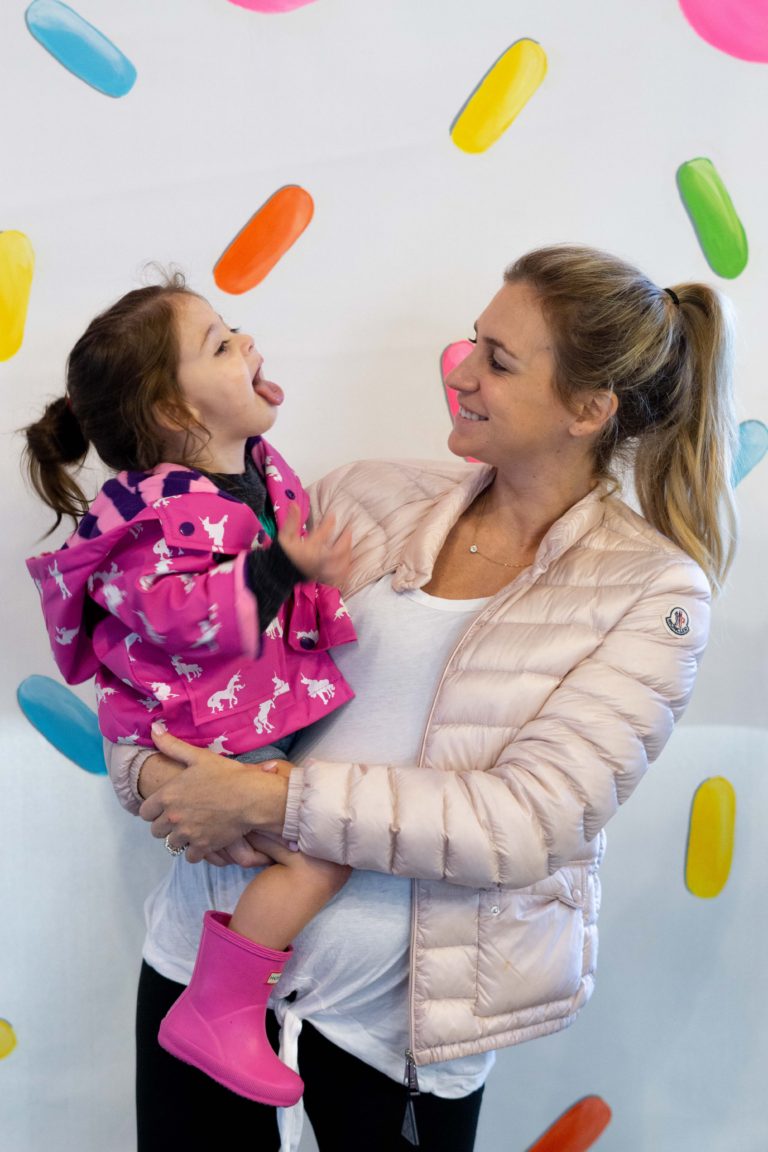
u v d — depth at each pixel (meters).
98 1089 1.92
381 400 1.86
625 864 2.00
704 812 2.02
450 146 1.83
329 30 1.77
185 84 1.74
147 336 1.36
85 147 1.73
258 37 1.75
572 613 1.34
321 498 1.62
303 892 1.31
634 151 1.88
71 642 1.42
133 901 1.90
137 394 1.36
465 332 1.87
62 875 1.87
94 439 1.44
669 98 1.89
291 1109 1.39
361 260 1.83
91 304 1.75
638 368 1.39
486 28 1.82
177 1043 1.32
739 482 1.96
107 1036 1.92
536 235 1.87
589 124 1.87
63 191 1.73
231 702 1.37
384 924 1.35
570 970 1.38
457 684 1.34
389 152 1.81
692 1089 2.09
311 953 1.36
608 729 1.27
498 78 1.83
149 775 1.38
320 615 1.44
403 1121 1.37
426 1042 1.31
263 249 1.79
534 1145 2.05
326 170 1.80
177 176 1.76
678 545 1.52
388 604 1.44
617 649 1.31
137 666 1.36
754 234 1.94
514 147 1.85
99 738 1.86
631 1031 2.05
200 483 1.33
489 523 1.50
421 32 1.80
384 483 1.58
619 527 1.42
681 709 1.35
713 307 1.48
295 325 1.82
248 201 1.78
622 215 1.89
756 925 2.07
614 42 1.86
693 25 1.88
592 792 1.26
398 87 1.80
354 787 1.27
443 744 1.34
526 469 1.44
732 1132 2.10
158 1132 1.46
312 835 1.27
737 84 1.91
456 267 1.85
